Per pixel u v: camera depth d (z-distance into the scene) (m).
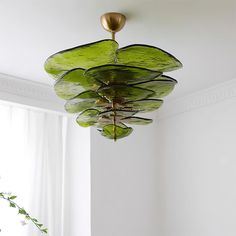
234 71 2.90
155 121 3.70
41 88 3.08
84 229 3.13
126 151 3.42
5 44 2.43
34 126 3.35
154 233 3.44
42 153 3.34
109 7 2.03
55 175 3.36
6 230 3.05
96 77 1.64
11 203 1.67
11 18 2.13
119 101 1.80
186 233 3.27
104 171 3.24
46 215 3.28
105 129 2.04
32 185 3.24
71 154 3.41
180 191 3.38
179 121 3.51
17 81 2.95
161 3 2.01
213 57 2.66
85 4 2.01
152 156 3.60
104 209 3.17
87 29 2.25
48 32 2.29
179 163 3.44
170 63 1.68
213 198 3.13
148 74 1.63
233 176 3.03
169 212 3.43
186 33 2.32
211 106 3.28
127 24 2.20
